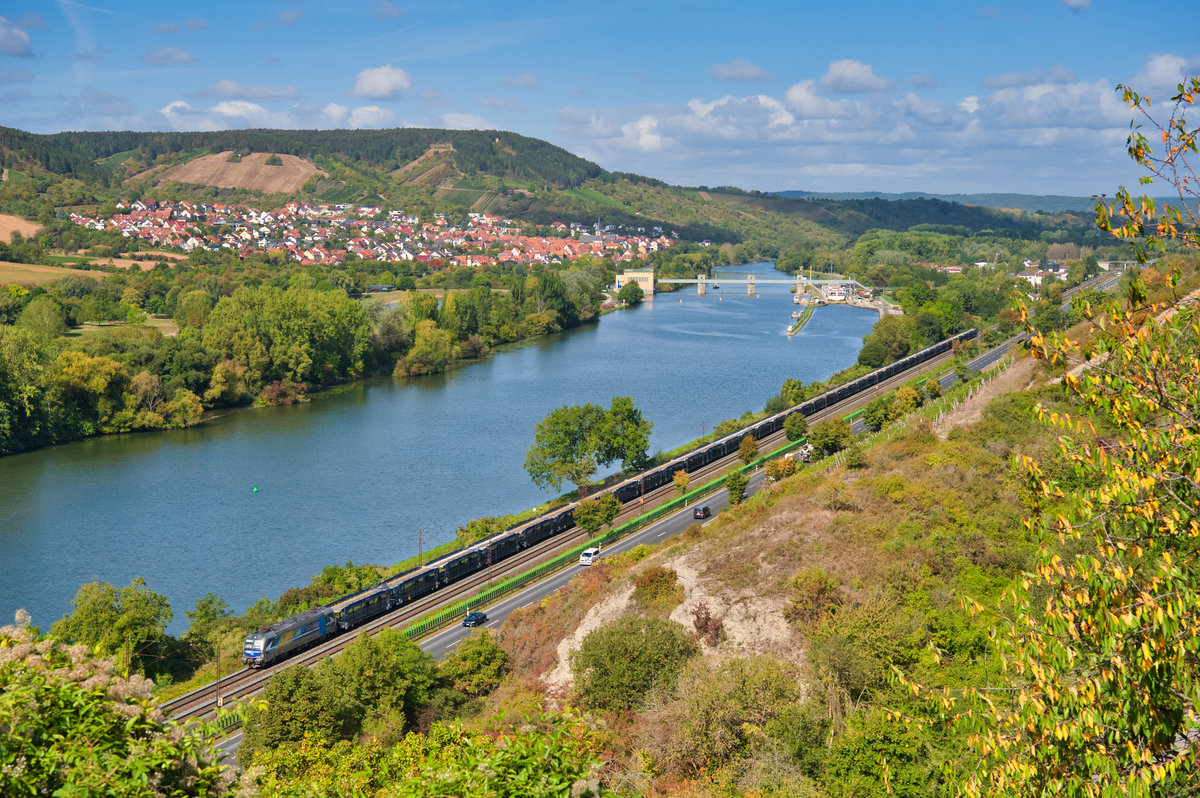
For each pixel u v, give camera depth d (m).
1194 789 18.81
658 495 129.12
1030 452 87.88
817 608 64.00
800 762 47.34
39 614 92.19
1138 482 18.92
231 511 124.06
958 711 45.12
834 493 82.88
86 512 123.25
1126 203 19.42
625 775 46.44
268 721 60.34
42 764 16.62
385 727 62.25
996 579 66.38
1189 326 20.19
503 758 20.55
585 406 131.25
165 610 80.44
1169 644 18.27
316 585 94.75
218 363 194.62
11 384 156.00
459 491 133.00
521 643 76.69
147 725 18.23
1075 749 19.52
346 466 145.88
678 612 69.19
